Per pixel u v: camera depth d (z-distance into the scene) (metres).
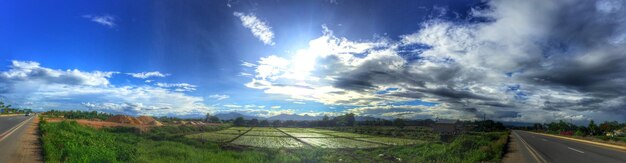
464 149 25.39
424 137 66.88
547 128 140.75
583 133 70.38
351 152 32.88
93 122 66.00
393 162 24.91
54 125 37.44
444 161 21.03
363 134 81.69
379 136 71.19
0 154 16.17
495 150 21.75
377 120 142.50
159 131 57.59
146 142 33.09
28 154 16.38
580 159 18.92
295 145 40.41
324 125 144.00
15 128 35.25
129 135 41.09
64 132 28.78
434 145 33.66
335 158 26.72
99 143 22.59
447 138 54.88
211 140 45.00
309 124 143.75
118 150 18.98
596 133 76.69
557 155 21.17
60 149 17.50
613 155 21.33
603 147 28.91
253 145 39.09
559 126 109.50
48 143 19.14
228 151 28.11
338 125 144.62
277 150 30.08
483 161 18.12
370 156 29.31
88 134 31.52
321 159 24.88
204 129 76.56
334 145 42.38
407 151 32.50
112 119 77.62
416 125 138.38
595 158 19.45
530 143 34.22
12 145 19.73
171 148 25.53
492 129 111.75
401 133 77.75
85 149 16.52
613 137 48.38
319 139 54.75
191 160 19.55
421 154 28.31
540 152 23.30
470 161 18.11
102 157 14.36
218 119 144.25
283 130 95.62
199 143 35.19
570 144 33.16
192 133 65.25
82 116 95.69
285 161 22.16
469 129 85.88
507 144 32.12
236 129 95.00
